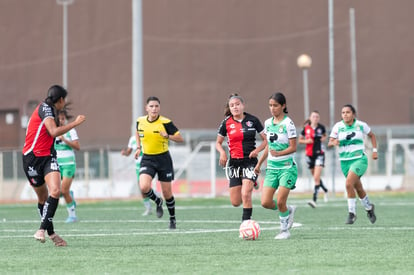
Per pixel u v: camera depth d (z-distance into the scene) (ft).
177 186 284.00
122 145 499.51
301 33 489.67
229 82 496.64
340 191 289.33
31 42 519.60
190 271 73.67
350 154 136.36
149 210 176.14
